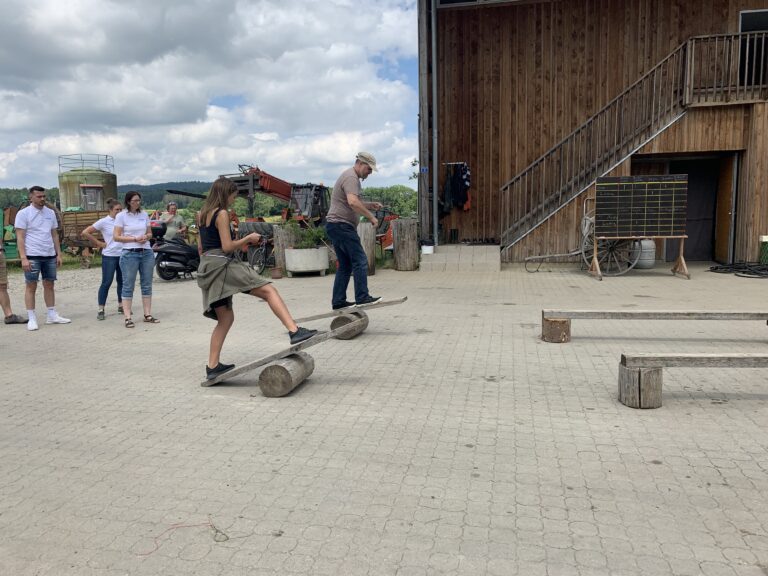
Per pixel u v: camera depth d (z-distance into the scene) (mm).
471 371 5395
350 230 6684
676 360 4309
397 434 3957
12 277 14766
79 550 2693
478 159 14695
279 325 7758
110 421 4297
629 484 3203
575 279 11609
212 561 2592
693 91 12453
